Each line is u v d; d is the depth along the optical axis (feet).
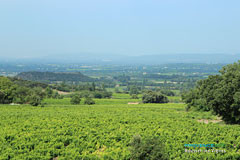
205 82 135.64
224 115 132.05
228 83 118.42
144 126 124.36
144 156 73.15
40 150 89.25
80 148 92.84
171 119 147.74
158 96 307.78
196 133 109.81
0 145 94.38
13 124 127.65
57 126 122.93
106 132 115.65
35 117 150.20
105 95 472.44
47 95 395.55
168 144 92.73
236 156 83.15
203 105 174.09
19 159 81.97
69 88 578.25
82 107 217.77
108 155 84.79
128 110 194.29
